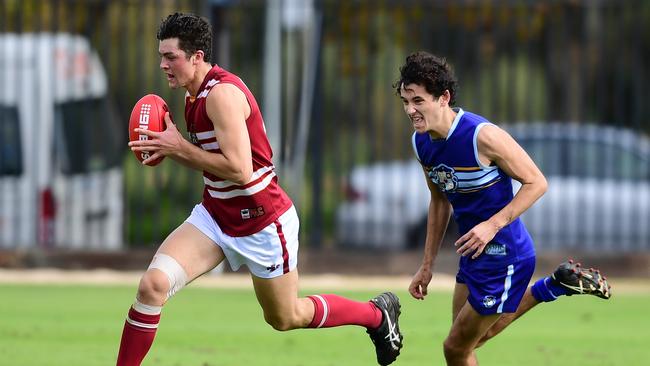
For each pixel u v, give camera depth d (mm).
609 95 71250
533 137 55125
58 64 51188
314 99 50031
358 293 43969
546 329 35688
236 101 20609
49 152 50844
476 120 21609
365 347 31406
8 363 27781
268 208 21469
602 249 50875
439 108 21453
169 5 53000
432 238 23578
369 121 55469
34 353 29391
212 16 49469
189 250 21328
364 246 54656
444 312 39094
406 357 29828
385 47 61000
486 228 21219
